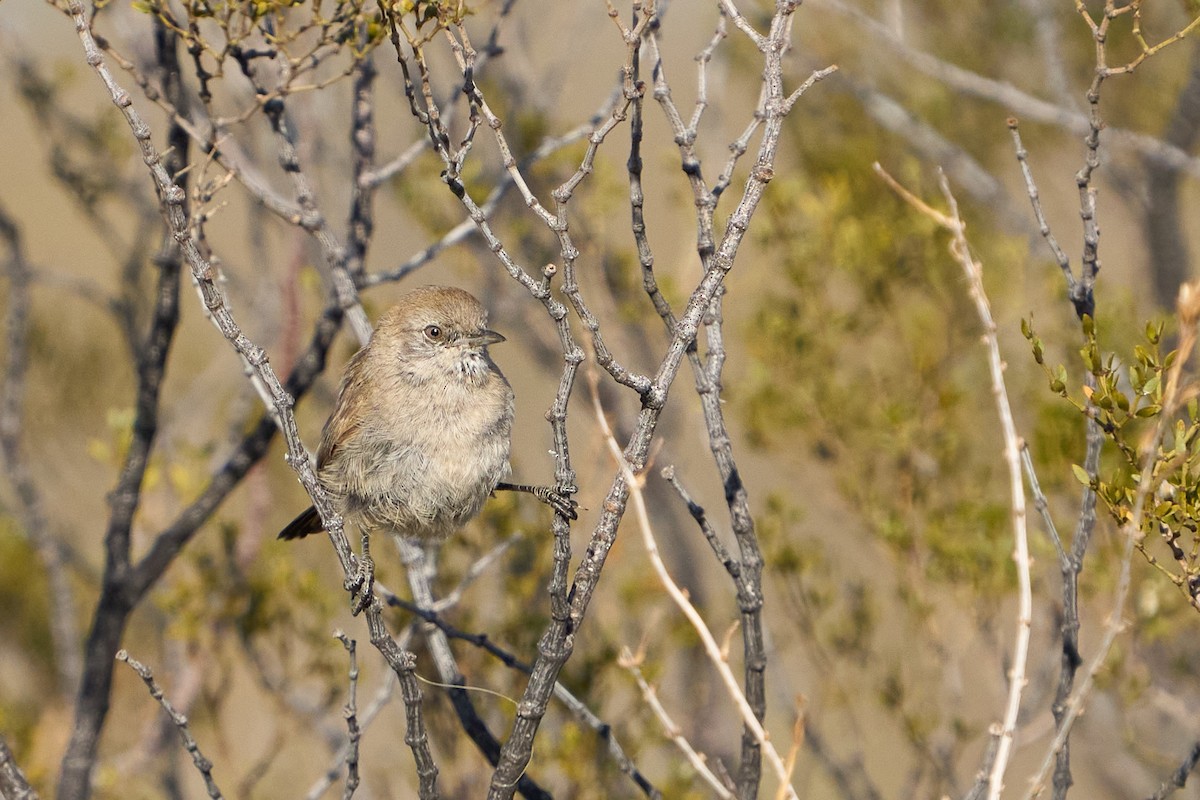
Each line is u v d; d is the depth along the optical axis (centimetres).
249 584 1357
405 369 1020
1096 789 1461
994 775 633
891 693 1245
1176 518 751
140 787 1431
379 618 725
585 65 1798
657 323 1512
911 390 1396
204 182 1080
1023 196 1794
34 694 1661
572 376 666
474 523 1323
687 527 1584
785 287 1471
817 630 1320
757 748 848
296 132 1442
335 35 975
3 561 1670
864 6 1734
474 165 1523
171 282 1095
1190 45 1645
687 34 1920
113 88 676
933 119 1700
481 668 1282
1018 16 1678
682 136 844
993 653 1264
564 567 679
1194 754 789
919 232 1392
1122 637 1257
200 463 1502
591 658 1241
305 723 1410
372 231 1214
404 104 1627
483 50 1142
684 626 1324
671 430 1580
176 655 1526
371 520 1041
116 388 1922
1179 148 1492
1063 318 1388
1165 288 1529
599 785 1200
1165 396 636
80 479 1895
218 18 952
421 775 732
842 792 1210
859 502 1370
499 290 1554
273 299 1559
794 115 1720
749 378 1415
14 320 1483
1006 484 1432
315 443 1714
